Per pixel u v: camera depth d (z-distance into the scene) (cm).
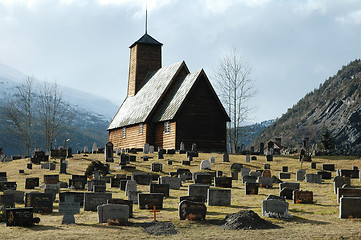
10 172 4975
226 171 5022
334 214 2486
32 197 2531
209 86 6681
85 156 6181
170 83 7200
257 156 6259
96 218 2378
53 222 2248
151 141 7006
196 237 1948
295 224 2214
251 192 3400
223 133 6731
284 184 3422
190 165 5300
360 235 1931
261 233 2006
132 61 8831
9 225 2141
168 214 2475
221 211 2589
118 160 5666
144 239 1912
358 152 6438
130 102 8444
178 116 6512
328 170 5094
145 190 3628
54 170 5072
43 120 10594
